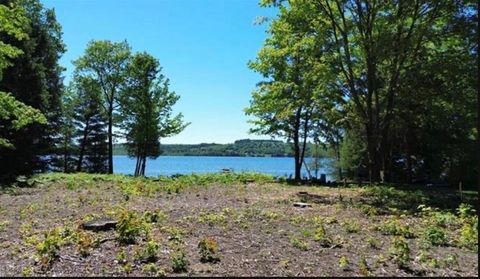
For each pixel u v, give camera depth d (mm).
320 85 20969
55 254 6023
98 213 10172
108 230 7738
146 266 5492
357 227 8531
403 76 18734
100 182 20422
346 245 7012
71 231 7488
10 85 26297
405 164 29531
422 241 7438
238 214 10156
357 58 21125
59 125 34031
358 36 20062
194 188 17641
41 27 32031
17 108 16312
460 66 17125
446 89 18531
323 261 6020
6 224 8750
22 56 26859
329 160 39875
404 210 11422
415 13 17844
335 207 11898
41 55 31953
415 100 19766
